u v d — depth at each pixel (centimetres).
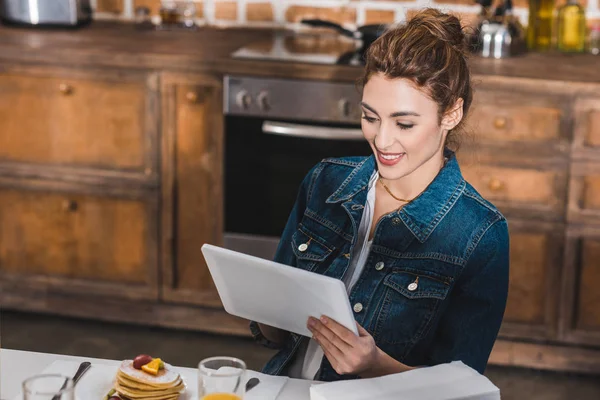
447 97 165
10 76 353
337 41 376
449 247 177
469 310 177
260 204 348
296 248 191
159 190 354
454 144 189
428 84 163
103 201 360
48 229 368
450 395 147
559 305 335
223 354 348
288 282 158
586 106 316
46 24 378
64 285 371
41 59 347
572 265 331
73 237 367
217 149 345
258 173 344
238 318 362
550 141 322
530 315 338
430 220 178
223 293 175
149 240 360
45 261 372
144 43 359
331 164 196
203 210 353
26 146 360
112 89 347
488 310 176
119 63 342
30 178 362
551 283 333
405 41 165
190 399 158
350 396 146
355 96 326
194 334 365
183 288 364
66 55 345
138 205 358
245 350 352
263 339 195
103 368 164
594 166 321
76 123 353
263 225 350
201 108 342
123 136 352
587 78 317
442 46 165
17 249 372
